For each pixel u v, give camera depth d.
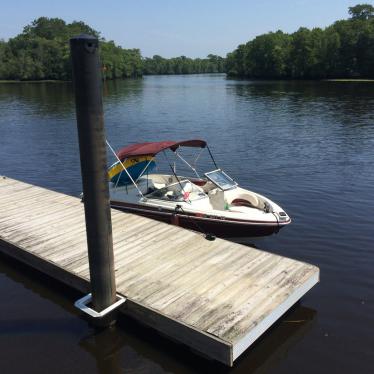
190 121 32.78
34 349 7.02
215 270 8.21
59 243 9.62
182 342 6.68
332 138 24.52
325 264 9.88
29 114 38.62
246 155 20.92
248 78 112.06
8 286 9.02
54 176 18.22
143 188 12.37
